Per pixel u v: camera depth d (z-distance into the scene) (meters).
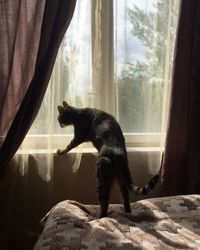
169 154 1.87
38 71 1.66
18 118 1.68
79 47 1.78
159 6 1.80
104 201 1.50
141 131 1.91
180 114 1.83
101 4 1.77
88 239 1.33
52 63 1.67
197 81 1.82
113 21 1.79
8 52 1.63
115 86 1.84
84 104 1.84
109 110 1.86
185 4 1.75
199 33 1.78
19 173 1.83
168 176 1.89
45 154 1.79
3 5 1.61
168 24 1.81
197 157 1.88
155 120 1.90
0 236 1.85
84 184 1.93
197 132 1.86
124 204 1.59
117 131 1.61
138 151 1.91
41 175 1.81
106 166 1.47
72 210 1.55
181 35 1.77
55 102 1.81
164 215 1.56
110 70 1.82
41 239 1.34
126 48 1.82
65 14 1.64
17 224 1.89
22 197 1.86
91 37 1.79
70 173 1.89
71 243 1.29
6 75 1.64
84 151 1.91
